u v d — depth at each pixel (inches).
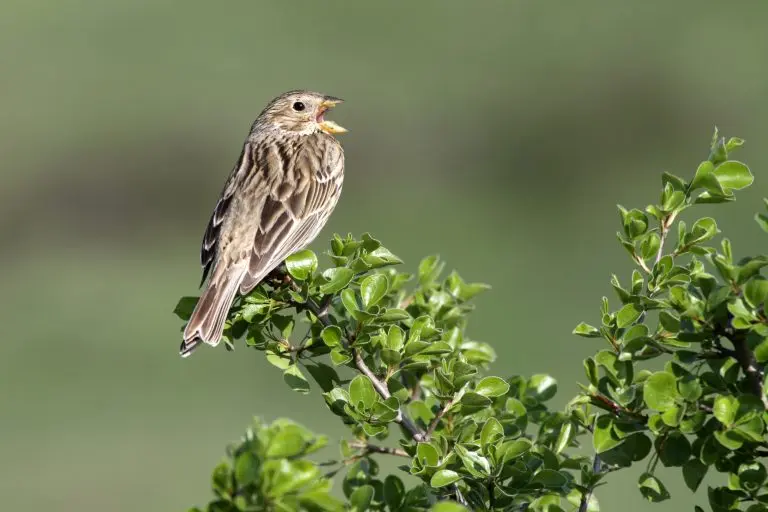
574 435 205.6
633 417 187.0
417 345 197.5
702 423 177.6
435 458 186.4
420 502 200.2
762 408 172.7
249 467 145.9
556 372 637.9
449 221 963.3
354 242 206.8
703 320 182.7
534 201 1029.2
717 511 184.7
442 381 197.8
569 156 1083.9
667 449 185.5
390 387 202.8
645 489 187.2
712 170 198.4
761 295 177.2
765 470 180.2
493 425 192.2
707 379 183.2
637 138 1123.3
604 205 1020.5
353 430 215.8
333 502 147.7
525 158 1098.1
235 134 1071.0
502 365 642.8
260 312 209.0
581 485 193.5
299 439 149.6
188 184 1043.3
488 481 190.7
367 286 200.5
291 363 208.5
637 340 186.1
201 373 682.8
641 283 194.9
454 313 239.5
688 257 416.8
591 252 884.6
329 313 211.2
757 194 887.1
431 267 241.9
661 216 199.2
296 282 207.0
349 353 200.2
